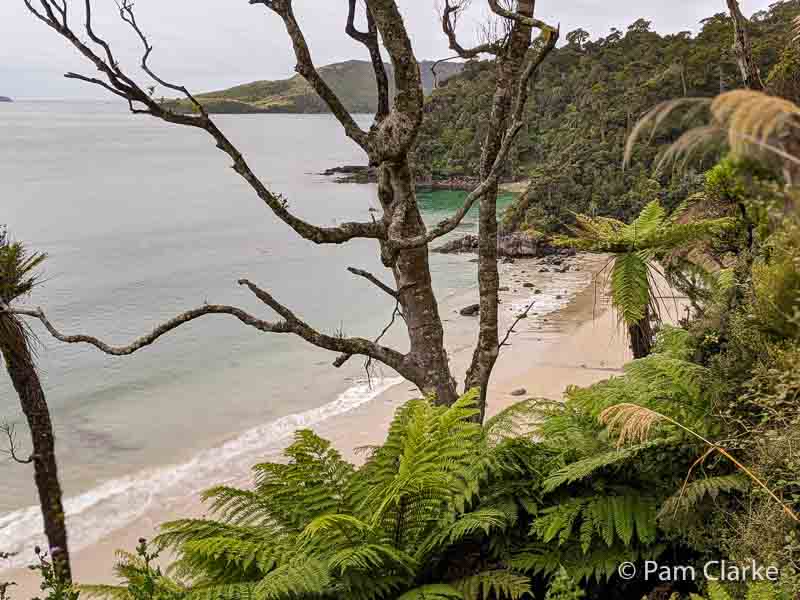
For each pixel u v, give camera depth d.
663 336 4.65
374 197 85.88
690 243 4.57
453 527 3.40
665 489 3.39
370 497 3.64
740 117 1.19
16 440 21.11
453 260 50.03
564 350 25.70
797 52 3.19
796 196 1.28
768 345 3.01
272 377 25.64
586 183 58.16
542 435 4.07
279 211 4.58
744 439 2.94
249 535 3.66
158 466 18.52
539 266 47.06
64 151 150.25
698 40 71.00
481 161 5.16
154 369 27.12
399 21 4.29
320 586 3.04
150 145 173.25
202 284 43.94
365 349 5.01
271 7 4.46
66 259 50.59
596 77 87.62
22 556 14.24
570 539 3.48
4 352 7.11
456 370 25.53
